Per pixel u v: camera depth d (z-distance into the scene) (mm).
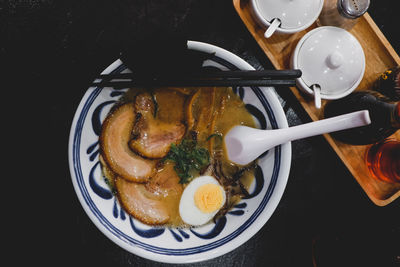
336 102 475
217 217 451
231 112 451
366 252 494
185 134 454
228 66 418
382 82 467
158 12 479
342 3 445
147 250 423
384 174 461
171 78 418
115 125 441
